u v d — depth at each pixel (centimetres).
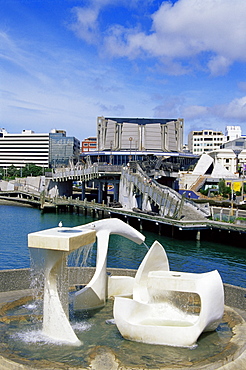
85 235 1481
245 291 1903
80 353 1296
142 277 1614
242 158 11762
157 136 11012
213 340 1421
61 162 18025
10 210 8069
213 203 6900
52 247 1359
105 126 11175
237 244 4275
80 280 2238
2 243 4091
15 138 19012
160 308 1598
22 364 1195
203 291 1384
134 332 1396
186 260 3466
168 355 1292
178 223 4566
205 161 10462
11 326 1509
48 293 1426
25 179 11525
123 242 4200
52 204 8281
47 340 1391
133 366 1195
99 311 1698
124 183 6969
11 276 2052
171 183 9306
